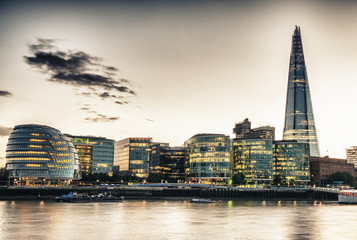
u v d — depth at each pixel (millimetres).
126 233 98438
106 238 91250
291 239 92938
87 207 173375
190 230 104625
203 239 91625
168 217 135000
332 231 105562
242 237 94812
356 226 115312
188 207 182500
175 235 96500
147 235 95938
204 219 130000
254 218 134500
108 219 126688
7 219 122875
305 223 121688
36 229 102750
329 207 190625
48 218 126812
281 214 150125
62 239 89188
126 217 133375
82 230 102125
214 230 105000
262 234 99312
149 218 131250
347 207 191250
